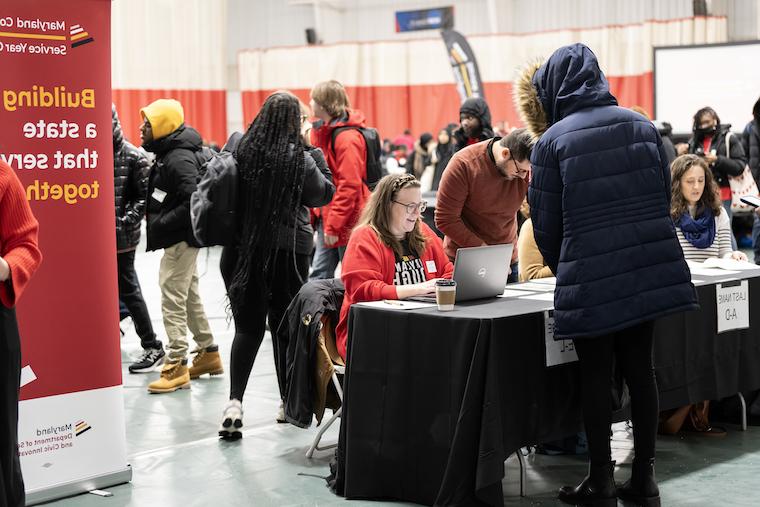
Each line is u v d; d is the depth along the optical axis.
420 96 16.69
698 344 3.61
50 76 3.01
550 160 2.86
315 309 3.45
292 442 3.83
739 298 3.78
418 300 3.23
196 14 16.66
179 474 3.41
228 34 18.00
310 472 3.42
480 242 3.85
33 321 3.04
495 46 15.42
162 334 6.41
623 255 2.79
